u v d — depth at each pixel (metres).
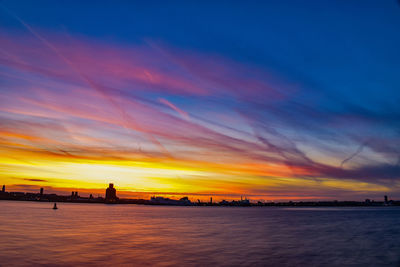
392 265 29.23
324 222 101.44
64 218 98.00
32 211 148.62
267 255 33.59
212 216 148.00
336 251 36.91
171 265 28.09
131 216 131.50
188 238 48.91
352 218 135.25
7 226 63.78
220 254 33.88
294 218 133.50
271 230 66.88
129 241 43.59
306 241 46.69
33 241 41.28
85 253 32.81
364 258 32.59
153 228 68.25
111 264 27.88
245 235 54.97
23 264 27.25
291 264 29.19
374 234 59.62
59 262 28.23
